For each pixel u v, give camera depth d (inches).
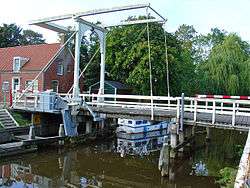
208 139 866.8
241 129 598.2
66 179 558.3
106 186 524.7
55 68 1236.5
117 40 1283.2
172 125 643.5
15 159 674.2
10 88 1252.5
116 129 983.0
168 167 570.9
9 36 1925.4
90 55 1434.5
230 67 1358.3
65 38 1268.5
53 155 724.7
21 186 514.3
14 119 839.7
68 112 832.9
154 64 1187.3
